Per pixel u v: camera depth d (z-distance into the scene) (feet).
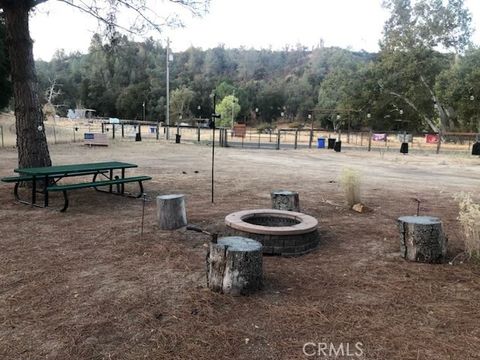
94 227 21.68
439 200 31.83
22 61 30.89
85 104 327.67
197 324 11.73
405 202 30.66
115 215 24.45
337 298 13.51
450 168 62.39
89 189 32.45
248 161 62.34
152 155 69.26
